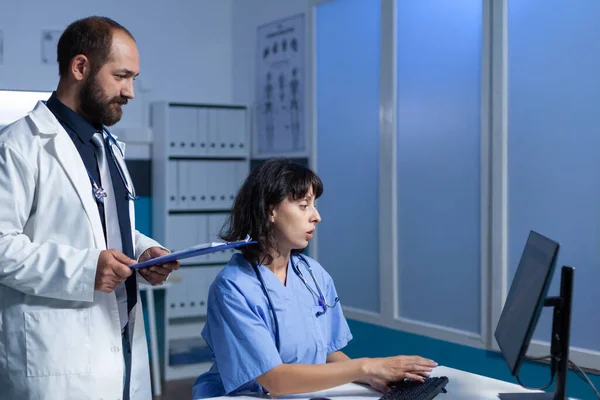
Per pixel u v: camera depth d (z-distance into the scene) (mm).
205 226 4684
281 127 4578
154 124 4691
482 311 3199
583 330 2809
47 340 1770
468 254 3305
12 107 3131
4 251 1705
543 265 1477
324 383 1691
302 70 4367
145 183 4699
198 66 4969
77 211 1831
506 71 3086
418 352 3561
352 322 3988
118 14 4676
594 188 2764
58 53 1895
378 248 3818
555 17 2898
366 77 3885
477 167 3260
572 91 2840
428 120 3514
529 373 2967
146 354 2029
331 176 4152
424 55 3527
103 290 1757
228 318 1748
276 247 1829
